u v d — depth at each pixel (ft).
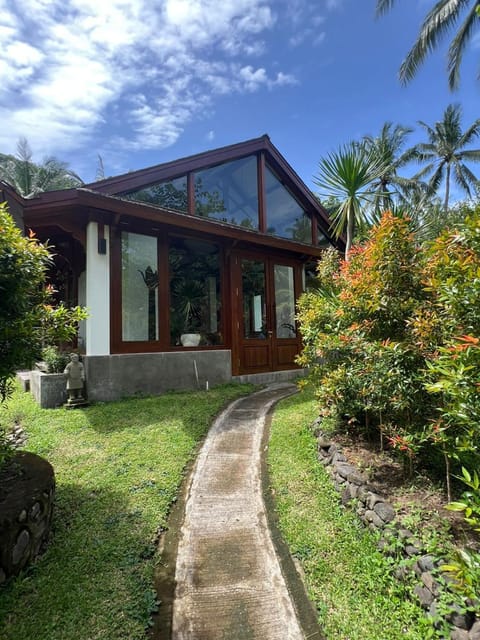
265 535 7.49
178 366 19.66
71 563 6.40
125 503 8.31
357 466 8.71
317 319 11.89
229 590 6.02
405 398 7.55
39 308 8.05
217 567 6.56
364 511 7.38
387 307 8.61
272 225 27.35
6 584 5.84
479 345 5.13
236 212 24.56
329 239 32.01
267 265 25.22
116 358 17.42
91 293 16.94
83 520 7.64
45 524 6.89
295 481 9.39
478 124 60.85
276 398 18.53
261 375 23.66
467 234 6.19
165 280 19.84
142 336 18.86
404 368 7.65
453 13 32.40
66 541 6.97
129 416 14.32
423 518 6.46
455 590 4.65
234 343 22.54
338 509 7.98
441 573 5.17
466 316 5.91
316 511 8.05
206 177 23.04
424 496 7.21
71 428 12.94
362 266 9.81
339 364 10.37
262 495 9.05
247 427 13.78
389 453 9.25
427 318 7.52
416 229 14.05
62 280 28.68
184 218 19.10
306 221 30.27
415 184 58.75
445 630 4.65
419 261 8.54
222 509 8.44
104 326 17.21
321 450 10.32
